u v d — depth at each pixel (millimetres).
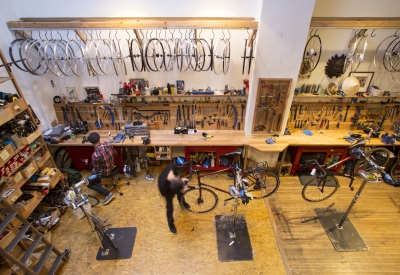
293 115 4312
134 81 3967
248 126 4137
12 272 2273
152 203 3777
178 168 3293
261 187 3832
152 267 2820
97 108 4188
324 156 4230
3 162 2496
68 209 3604
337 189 3980
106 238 2887
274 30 3133
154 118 4309
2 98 2688
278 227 3344
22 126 2869
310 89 4020
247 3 3340
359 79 3996
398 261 2883
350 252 2992
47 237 3145
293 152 4270
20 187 2939
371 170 2807
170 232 3268
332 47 3713
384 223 3396
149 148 4570
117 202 3793
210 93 3939
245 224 3377
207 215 3533
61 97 4133
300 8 2967
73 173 4016
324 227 3334
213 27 2990
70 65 3297
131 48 3352
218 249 3023
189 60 3426
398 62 3688
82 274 2748
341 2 3383
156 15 3447
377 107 4160
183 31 3625
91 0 3312
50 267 2795
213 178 4371
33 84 3648
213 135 4234
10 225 2559
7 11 3125
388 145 3938
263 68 3480
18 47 3236
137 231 3281
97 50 3158
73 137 4023
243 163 4430
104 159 3334
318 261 2887
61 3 3309
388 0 3357
